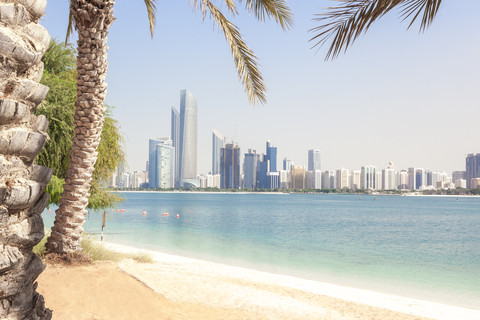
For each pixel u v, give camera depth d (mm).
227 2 11227
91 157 11156
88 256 11156
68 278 9320
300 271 18812
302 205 133750
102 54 10898
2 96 1836
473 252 28562
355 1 3982
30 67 1981
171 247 25922
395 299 12883
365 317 10070
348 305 11266
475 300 13945
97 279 9695
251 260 21734
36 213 2021
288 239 34469
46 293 8156
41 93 2025
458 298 14250
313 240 34188
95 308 7828
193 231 39719
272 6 10484
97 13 10539
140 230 38000
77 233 11047
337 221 60625
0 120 1801
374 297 12977
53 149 14469
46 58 16469
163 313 8375
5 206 1800
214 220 58469
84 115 10977
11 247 1841
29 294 1984
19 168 1912
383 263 22562
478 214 89000
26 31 1943
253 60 11570
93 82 10906
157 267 13836
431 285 16688
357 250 28250
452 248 31109
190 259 19281
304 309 10258
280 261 21844
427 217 76562
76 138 11062
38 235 1996
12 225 1857
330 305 11070
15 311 1882
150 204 132250
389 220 65500
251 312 9445
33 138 1930
